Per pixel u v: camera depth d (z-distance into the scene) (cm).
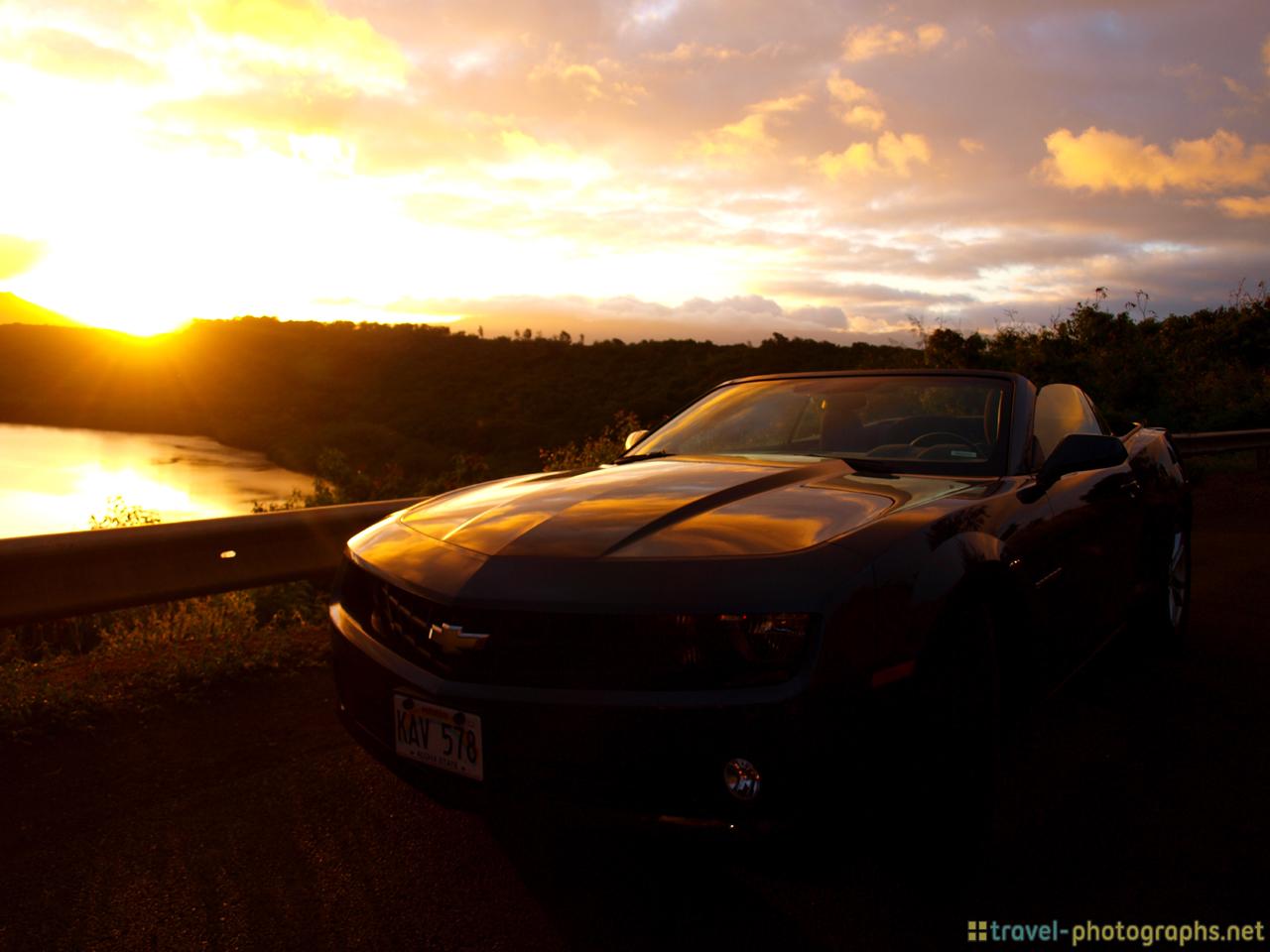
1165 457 406
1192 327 1845
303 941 184
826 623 166
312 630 446
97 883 208
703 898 198
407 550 218
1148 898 200
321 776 269
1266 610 480
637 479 251
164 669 363
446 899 199
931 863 189
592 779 172
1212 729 307
